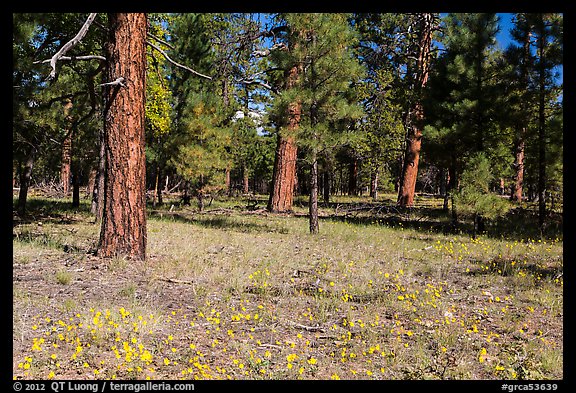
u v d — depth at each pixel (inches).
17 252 356.2
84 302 248.4
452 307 275.0
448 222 752.3
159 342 202.4
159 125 808.9
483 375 185.2
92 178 1173.7
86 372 170.4
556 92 658.8
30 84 485.4
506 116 639.8
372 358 200.7
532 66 626.5
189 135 804.6
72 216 669.9
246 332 224.1
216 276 313.6
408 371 185.9
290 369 182.4
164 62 811.4
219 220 705.0
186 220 692.7
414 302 281.0
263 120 580.1
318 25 531.2
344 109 550.0
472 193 563.2
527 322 253.4
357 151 1058.1
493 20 660.1
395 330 233.0
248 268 346.6
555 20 607.5
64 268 313.0
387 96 1072.8
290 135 544.7
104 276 302.5
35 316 221.0
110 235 345.1
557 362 196.5
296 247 464.8
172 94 836.6
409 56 987.9
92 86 538.0
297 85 553.6
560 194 818.2
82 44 592.1
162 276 309.6
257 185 2240.4
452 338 221.1
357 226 671.8
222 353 197.6
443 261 417.4
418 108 942.4
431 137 671.8
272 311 254.8
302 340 217.8
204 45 840.9
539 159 649.6
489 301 289.7
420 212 914.7
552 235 599.8
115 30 338.3
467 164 594.6
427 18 936.9
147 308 243.6
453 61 697.0
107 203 345.7
